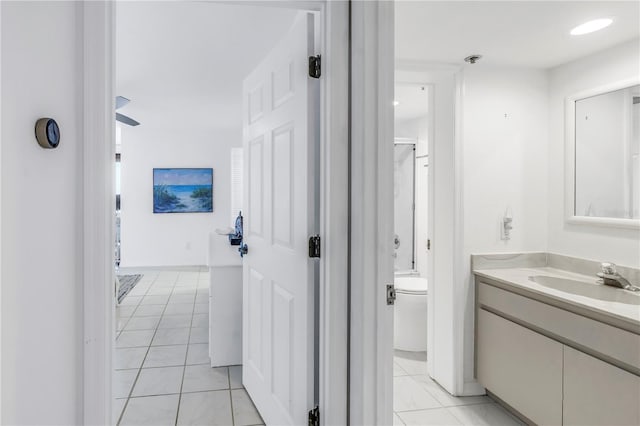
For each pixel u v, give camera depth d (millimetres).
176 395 2395
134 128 6383
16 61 806
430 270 2727
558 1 1683
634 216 2039
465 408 2346
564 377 1841
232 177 6590
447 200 2527
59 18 1034
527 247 2562
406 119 4742
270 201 1956
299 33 1605
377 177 1389
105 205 1194
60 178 1041
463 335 2492
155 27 2510
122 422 2111
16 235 809
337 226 1461
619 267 2109
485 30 1973
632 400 1542
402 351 3217
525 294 2088
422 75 2479
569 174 2404
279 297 1852
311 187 1539
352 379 1462
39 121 901
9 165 779
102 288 1184
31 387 880
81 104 1165
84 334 1170
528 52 2248
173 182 6535
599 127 2219
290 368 1729
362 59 1380
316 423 1568
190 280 5609
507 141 2520
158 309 4184
